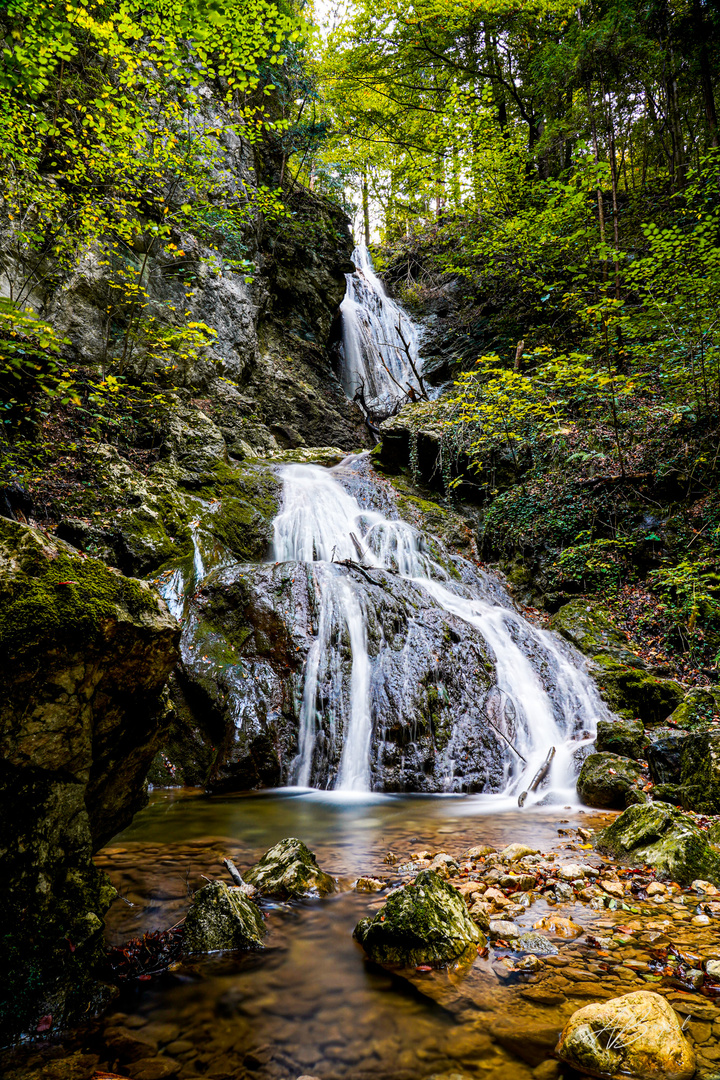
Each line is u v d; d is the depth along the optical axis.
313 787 5.41
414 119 16.30
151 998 1.97
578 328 13.40
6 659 1.66
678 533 8.88
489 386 9.99
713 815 4.05
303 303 16.69
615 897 2.83
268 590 6.55
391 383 19.48
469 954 2.23
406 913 2.30
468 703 6.09
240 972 2.14
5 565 1.77
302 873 2.90
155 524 7.56
